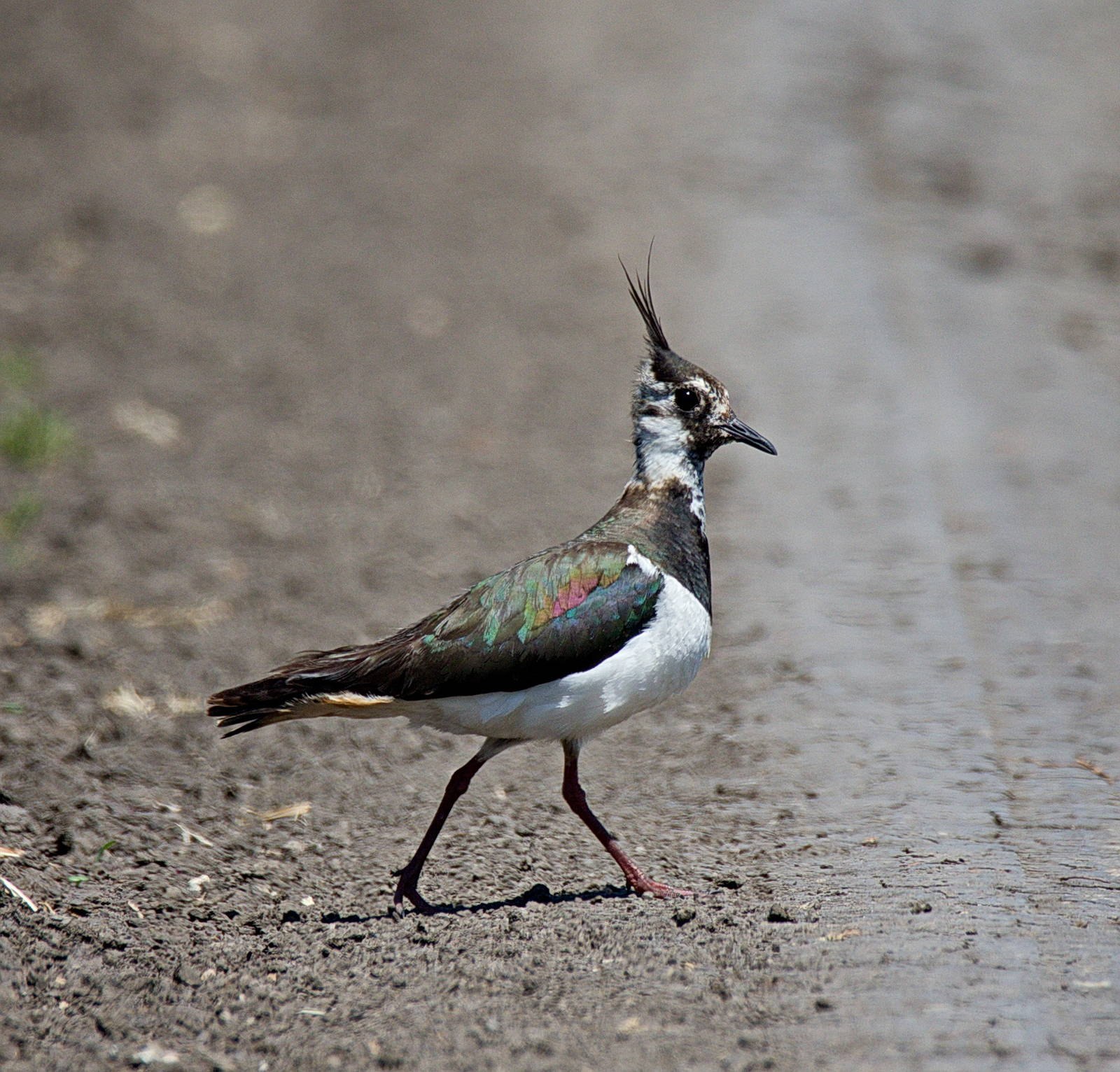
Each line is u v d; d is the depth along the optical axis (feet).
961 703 37.01
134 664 40.04
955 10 112.16
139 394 59.36
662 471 29.96
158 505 50.96
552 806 33.40
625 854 29.17
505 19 111.86
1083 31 108.68
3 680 38.14
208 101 93.30
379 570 46.50
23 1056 22.00
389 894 29.17
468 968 24.09
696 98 94.38
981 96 95.86
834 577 45.29
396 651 27.37
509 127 91.09
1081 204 80.02
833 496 51.37
